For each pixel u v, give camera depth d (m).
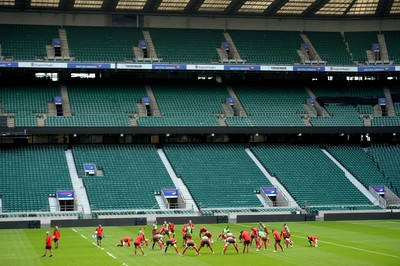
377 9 165.62
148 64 149.50
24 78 153.62
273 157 148.88
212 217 123.00
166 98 155.12
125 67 148.12
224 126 148.12
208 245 81.19
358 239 95.88
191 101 155.50
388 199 138.75
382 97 161.75
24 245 89.44
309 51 165.88
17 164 133.25
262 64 155.38
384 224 119.31
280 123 152.12
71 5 154.75
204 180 136.50
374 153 153.75
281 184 138.62
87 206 123.44
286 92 163.50
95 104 148.88
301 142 158.38
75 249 84.81
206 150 149.00
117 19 163.88
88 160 138.25
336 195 136.38
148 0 153.88
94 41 156.38
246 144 153.75
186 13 164.75
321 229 110.62
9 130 135.25
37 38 153.62
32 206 121.00
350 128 152.50
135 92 155.50
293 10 165.38
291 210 129.12
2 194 123.12
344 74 163.62
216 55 159.12
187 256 78.25
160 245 84.81
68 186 128.12
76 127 139.75
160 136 151.12
